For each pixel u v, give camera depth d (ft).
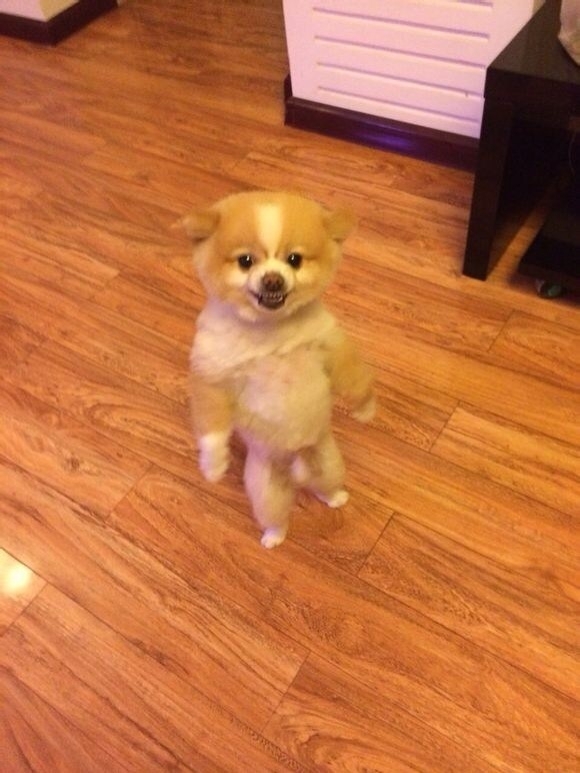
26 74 8.30
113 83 7.96
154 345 5.23
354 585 3.91
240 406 3.12
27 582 4.07
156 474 4.48
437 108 6.12
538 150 5.22
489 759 3.29
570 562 3.88
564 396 4.61
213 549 4.12
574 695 3.43
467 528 4.07
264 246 2.66
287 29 6.34
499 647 3.62
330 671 3.62
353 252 5.68
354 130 6.67
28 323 5.48
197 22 8.84
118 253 5.94
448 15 5.43
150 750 3.46
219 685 3.63
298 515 4.21
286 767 3.35
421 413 4.61
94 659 3.76
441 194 6.10
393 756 3.34
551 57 4.14
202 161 6.76
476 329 5.06
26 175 6.84
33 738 3.53
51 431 4.77
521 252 5.51
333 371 3.18
